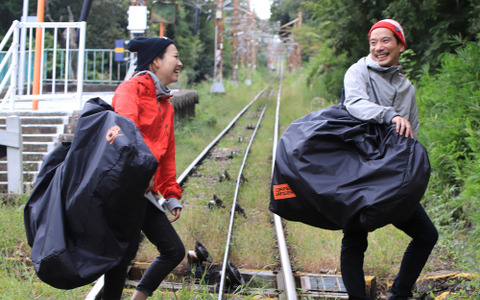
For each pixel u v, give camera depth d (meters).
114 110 2.88
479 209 5.43
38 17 8.83
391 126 2.98
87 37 27.89
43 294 3.81
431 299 4.06
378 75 3.21
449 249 5.02
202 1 38.84
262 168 9.69
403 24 12.21
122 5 29.50
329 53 20.72
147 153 2.59
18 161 6.69
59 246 2.51
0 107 8.02
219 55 29.34
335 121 3.06
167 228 3.06
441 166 6.70
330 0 15.62
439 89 8.08
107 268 2.60
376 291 4.22
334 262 4.73
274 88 45.06
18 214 5.72
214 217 6.04
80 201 2.56
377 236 5.25
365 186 2.82
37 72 8.84
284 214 3.14
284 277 4.19
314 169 2.95
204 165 9.76
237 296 3.98
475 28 10.43
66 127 7.81
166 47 3.12
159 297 3.79
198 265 4.55
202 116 16.47
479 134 6.44
